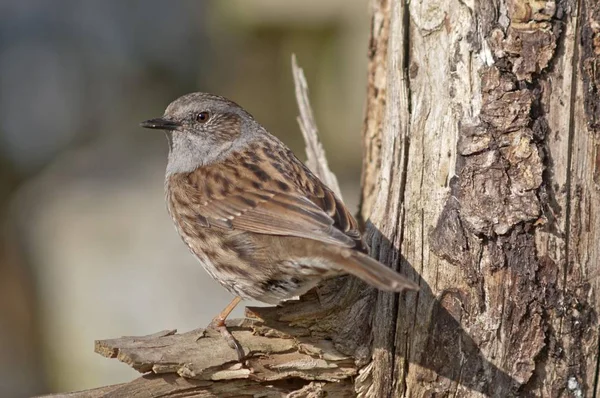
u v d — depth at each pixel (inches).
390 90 451.5
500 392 394.0
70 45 1032.2
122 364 779.4
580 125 391.2
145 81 1022.4
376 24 536.1
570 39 389.7
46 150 1004.6
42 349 826.2
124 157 984.3
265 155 480.1
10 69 1021.8
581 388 395.5
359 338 415.8
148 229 828.6
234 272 445.1
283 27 975.6
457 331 398.0
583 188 392.5
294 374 415.5
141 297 775.1
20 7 1035.3
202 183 463.8
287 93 979.9
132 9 1025.5
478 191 393.7
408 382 408.2
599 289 394.3
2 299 869.8
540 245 390.3
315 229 403.9
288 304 430.0
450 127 410.3
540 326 390.6
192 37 1016.9
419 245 410.3
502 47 393.7
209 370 405.1
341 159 940.6
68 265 821.9
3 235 906.1
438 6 419.8
